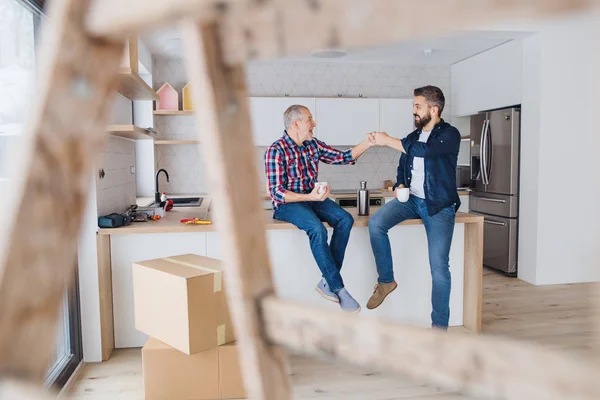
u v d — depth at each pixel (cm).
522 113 529
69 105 37
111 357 331
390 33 28
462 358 29
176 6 32
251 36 34
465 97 638
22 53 264
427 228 343
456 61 650
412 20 26
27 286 35
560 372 26
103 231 322
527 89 521
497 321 401
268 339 38
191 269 266
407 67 663
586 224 522
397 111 630
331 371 311
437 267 340
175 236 342
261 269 39
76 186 37
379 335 33
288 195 326
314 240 324
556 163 512
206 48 36
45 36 37
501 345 28
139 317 277
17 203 35
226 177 38
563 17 23
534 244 519
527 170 525
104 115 39
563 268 523
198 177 629
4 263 34
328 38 30
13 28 262
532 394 27
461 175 639
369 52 584
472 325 374
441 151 325
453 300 383
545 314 420
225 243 38
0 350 34
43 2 273
